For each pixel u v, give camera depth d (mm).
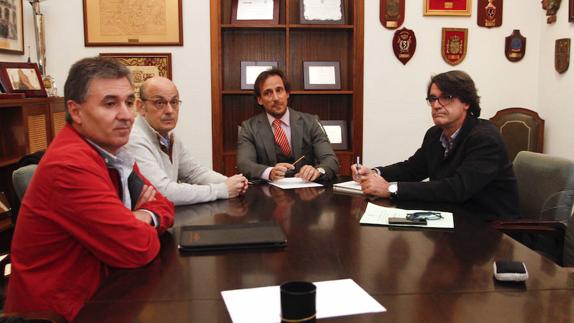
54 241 1446
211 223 1841
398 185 2217
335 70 4105
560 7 3697
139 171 1968
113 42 3844
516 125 3857
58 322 1291
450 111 2322
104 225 1382
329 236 1653
